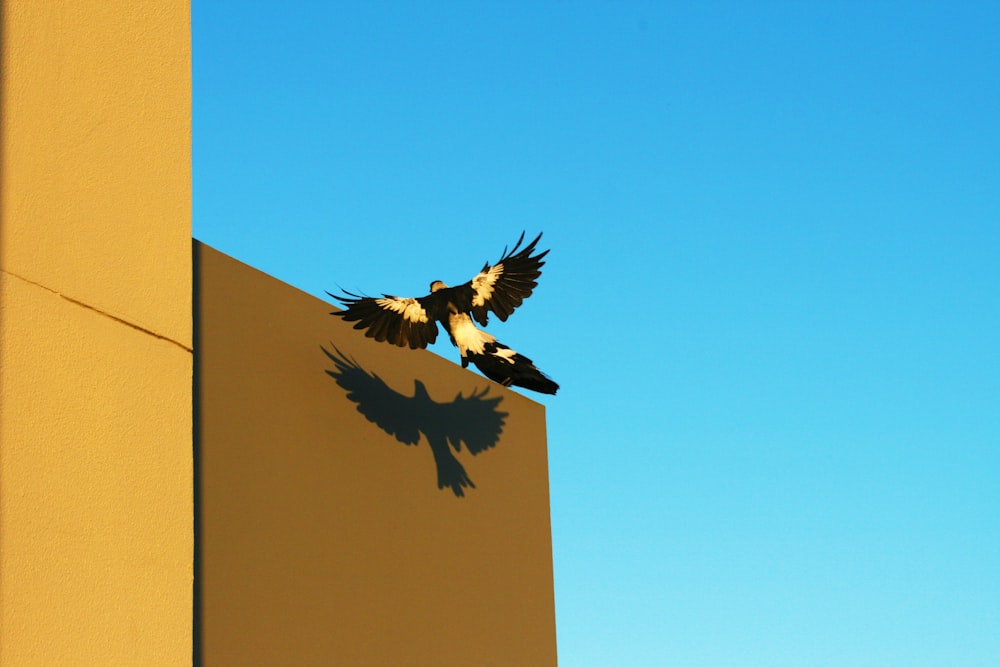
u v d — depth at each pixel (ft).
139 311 23.27
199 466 29.01
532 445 41.09
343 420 33.81
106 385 22.15
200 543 28.35
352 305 33.40
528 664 37.68
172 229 24.47
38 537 20.17
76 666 20.31
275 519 30.60
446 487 36.65
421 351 37.91
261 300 32.58
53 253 21.77
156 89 24.93
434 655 34.19
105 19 24.09
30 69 22.26
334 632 31.22
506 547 38.40
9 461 20.03
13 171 21.44
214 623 28.02
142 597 21.86
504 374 35.91
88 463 21.43
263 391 31.58
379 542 33.60
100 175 23.12
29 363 20.81
